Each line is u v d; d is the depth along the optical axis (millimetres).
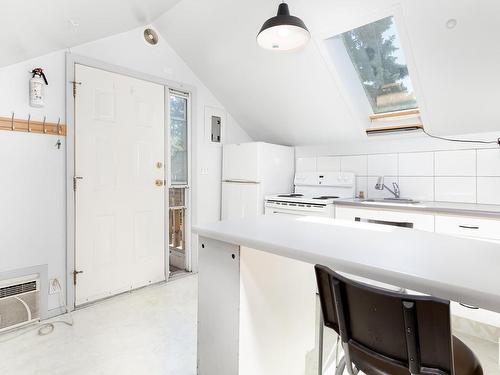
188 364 1779
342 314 851
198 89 3414
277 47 1978
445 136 2750
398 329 740
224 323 1272
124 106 2760
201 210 3488
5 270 2115
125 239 2799
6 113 2100
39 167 2262
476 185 2594
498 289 590
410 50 2211
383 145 3137
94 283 2600
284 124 3547
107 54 2635
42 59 2254
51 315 2338
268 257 1335
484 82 2193
